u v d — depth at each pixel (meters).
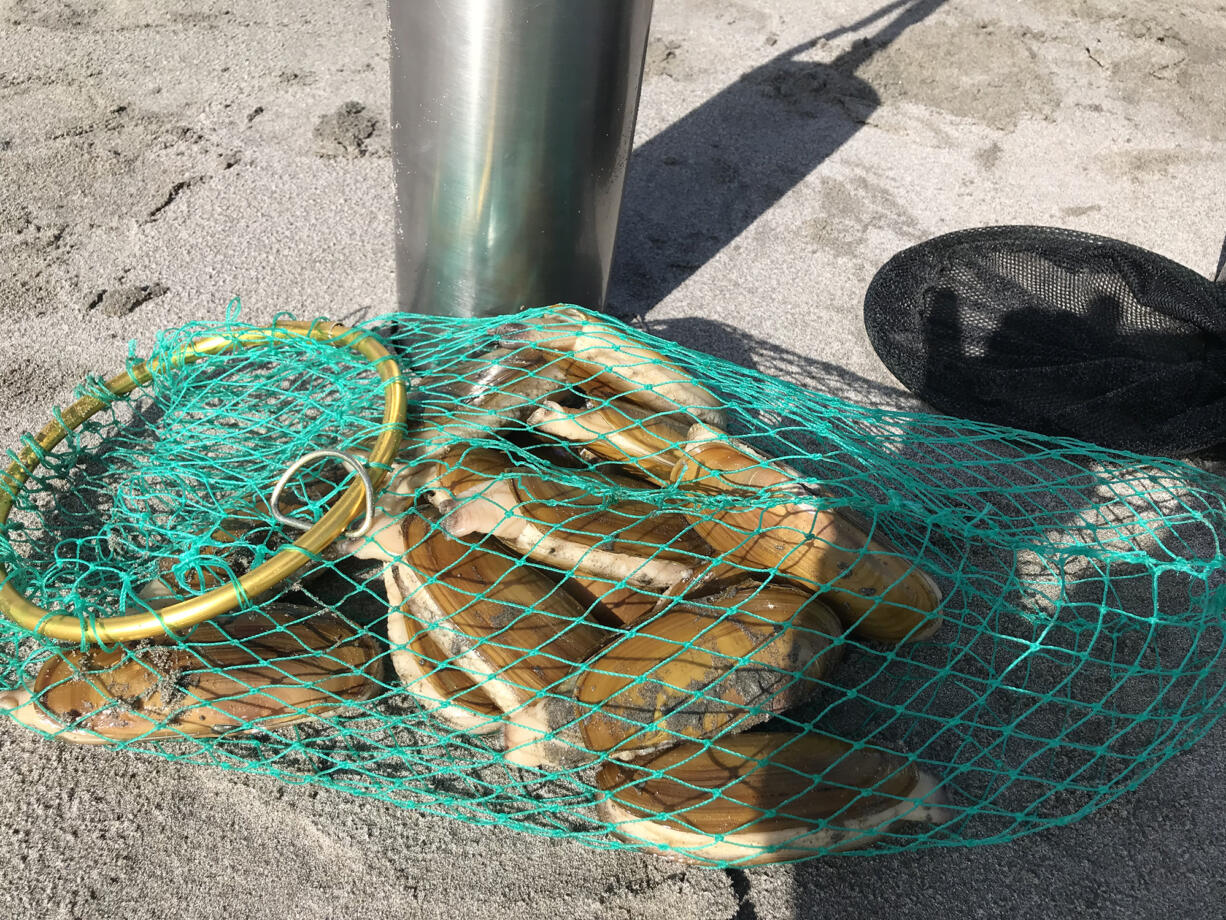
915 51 0.84
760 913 0.34
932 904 0.34
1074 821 0.37
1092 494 0.48
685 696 0.32
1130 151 0.74
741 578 0.36
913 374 0.53
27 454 0.40
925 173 0.71
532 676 0.33
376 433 0.39
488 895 0.34
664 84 0.78
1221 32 0.90
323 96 0.73
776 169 0.70
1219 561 0.38
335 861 0.35
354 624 0.37
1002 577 0.44
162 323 0.54
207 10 0.83
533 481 0.37
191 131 0.68
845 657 0.40
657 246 0.62
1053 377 0.52
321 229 0.61
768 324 0.57
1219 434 0.48
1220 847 0.36
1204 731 0.38
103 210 0.61
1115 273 0.58
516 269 0.49
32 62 0.74
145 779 0.36
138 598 0.35
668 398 0.41
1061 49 0.86
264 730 0.35
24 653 0.39
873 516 0.42
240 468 0.44
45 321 0.54
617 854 0.35
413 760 0.37
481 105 0.43
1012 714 0.40
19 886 0.34
